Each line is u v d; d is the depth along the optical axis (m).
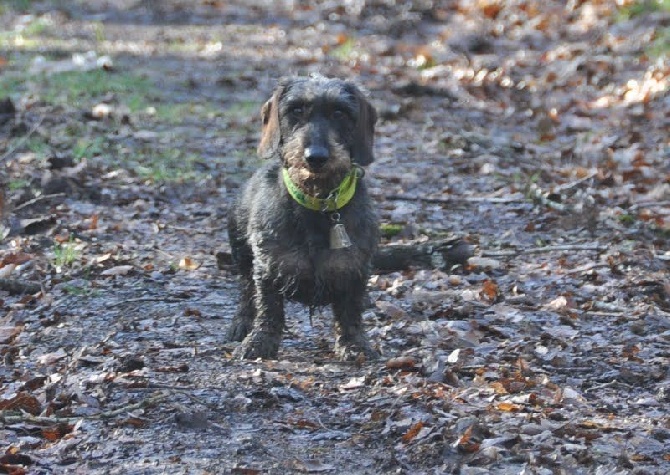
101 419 9.23
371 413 9.31
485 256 14.52
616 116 22.52
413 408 9.34
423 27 32.09
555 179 18.45
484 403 9.53
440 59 28.30
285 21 33.97
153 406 9.41
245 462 8.45
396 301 12.78
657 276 13.62
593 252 14.65
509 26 30.67
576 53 27.45
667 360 10.80
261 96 24.81
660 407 9.65
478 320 12.02
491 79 25.97
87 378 10.11
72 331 11.80
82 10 35.75
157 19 34.41
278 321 10.98
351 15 33.94
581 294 12.98
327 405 9.54
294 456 8.59
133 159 19.19
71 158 18.36
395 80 26.36
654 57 26.20
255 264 10.88
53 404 9.59
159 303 12.82
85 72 25.77
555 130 21.92
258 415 9.32
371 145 10.98
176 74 26.66
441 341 11.22
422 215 16.45
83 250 14.66
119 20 34.25
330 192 10.38
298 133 10.45
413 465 8.41
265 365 10.58
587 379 10.34
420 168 19.14
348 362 10.78
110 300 12.88
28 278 13.48
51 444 8.84
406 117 22.81
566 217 15.98
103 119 21.75
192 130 21.48
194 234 15.68
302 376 10.27
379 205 16.95
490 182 18.31
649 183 18.14
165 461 8.46
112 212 16.44
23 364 10.82
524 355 10.89
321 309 12.53
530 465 8.32
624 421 9.30
